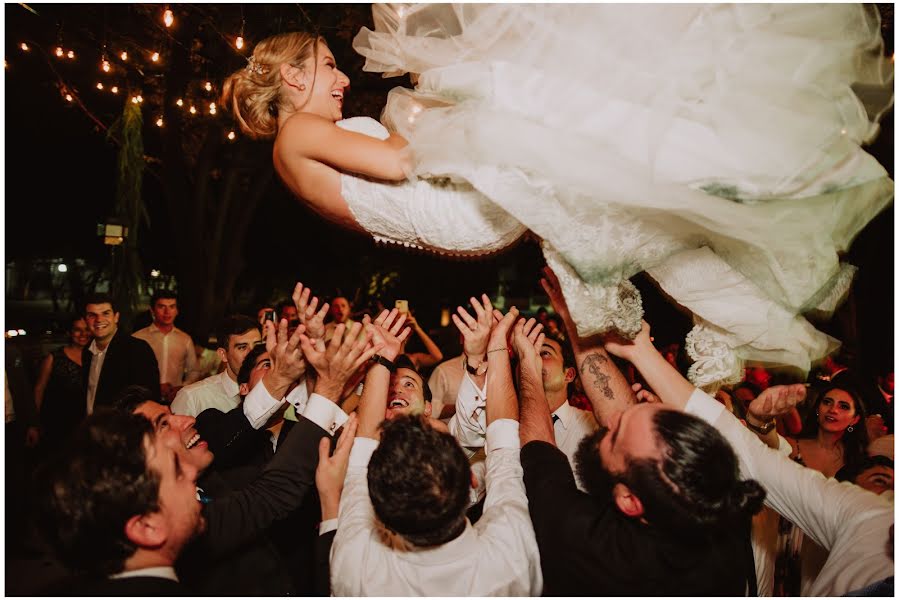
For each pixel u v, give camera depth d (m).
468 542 1.75
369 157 1.82
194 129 11.84
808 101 1.71
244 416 2.34
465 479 1.70
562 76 1.70
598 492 1.82
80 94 10.83
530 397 2.25
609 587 1.72
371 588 1.73
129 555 1.63
